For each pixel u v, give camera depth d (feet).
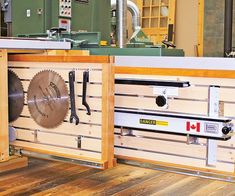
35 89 9.63
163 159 9.61
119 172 11.25
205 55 26.20
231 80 8.73
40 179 10.55
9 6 16.20
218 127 8.45
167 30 27.43
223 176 8.93
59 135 9.43
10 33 16.43
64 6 15.56
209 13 25.84
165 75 9.42
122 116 9.55
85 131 9.01
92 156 8.98
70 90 9.03
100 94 8.67
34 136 9.82
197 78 9.07
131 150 9.94
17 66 9.93
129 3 18.30
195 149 9.23
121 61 11.07
